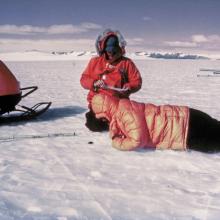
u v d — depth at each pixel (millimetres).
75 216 2623
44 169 3729
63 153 4363
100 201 2893
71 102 9953
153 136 4453
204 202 2883
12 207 2771
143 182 3340
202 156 4258
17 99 6281
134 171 3678
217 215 2656
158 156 4230
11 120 6445
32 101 10219
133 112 4469
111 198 2953
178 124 4438
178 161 4039
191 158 4160
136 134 4375
